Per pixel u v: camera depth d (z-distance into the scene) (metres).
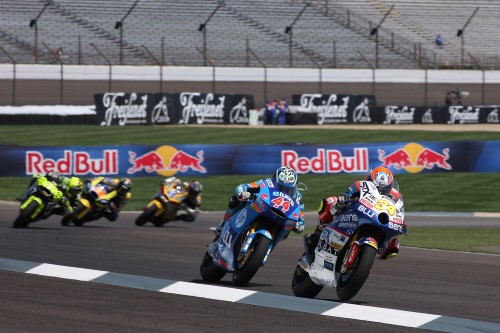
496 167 91.62
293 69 165.38
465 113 162.12
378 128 142.12
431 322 24.19
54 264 33.62
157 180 81.94
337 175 86.88
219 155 84.31
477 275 35.03
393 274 34.59
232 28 179.00
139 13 175.88
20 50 152.62
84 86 148.38
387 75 171.75
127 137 112.38
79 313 23.58
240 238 29.42
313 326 23.06
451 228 59.22
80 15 169.88
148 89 154.38
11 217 55.28
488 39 194.75
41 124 127.31
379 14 194.88
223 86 160.38
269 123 148.00
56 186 48.72
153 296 26.70
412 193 79.06
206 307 25.19
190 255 39.09
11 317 22.75
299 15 178.25
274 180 29.05
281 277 33.12
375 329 23.00
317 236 27.88
